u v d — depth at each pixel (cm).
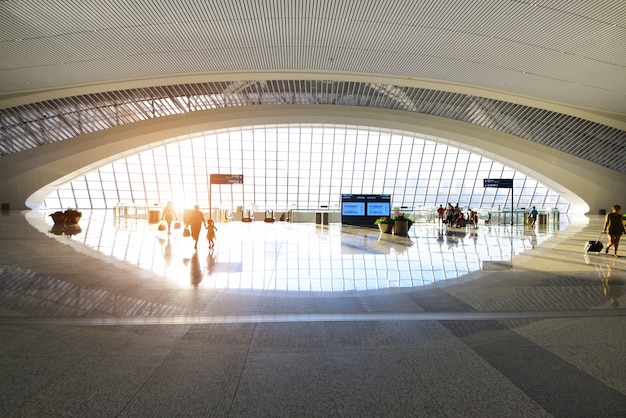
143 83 2311
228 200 4141
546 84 2070
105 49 1731
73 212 1855
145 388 275
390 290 596
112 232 1550
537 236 1594
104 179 3909
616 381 291
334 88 2672
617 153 2867
